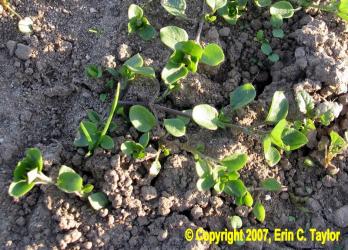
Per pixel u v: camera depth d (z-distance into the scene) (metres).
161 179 0.18
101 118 0.18
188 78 0.18
